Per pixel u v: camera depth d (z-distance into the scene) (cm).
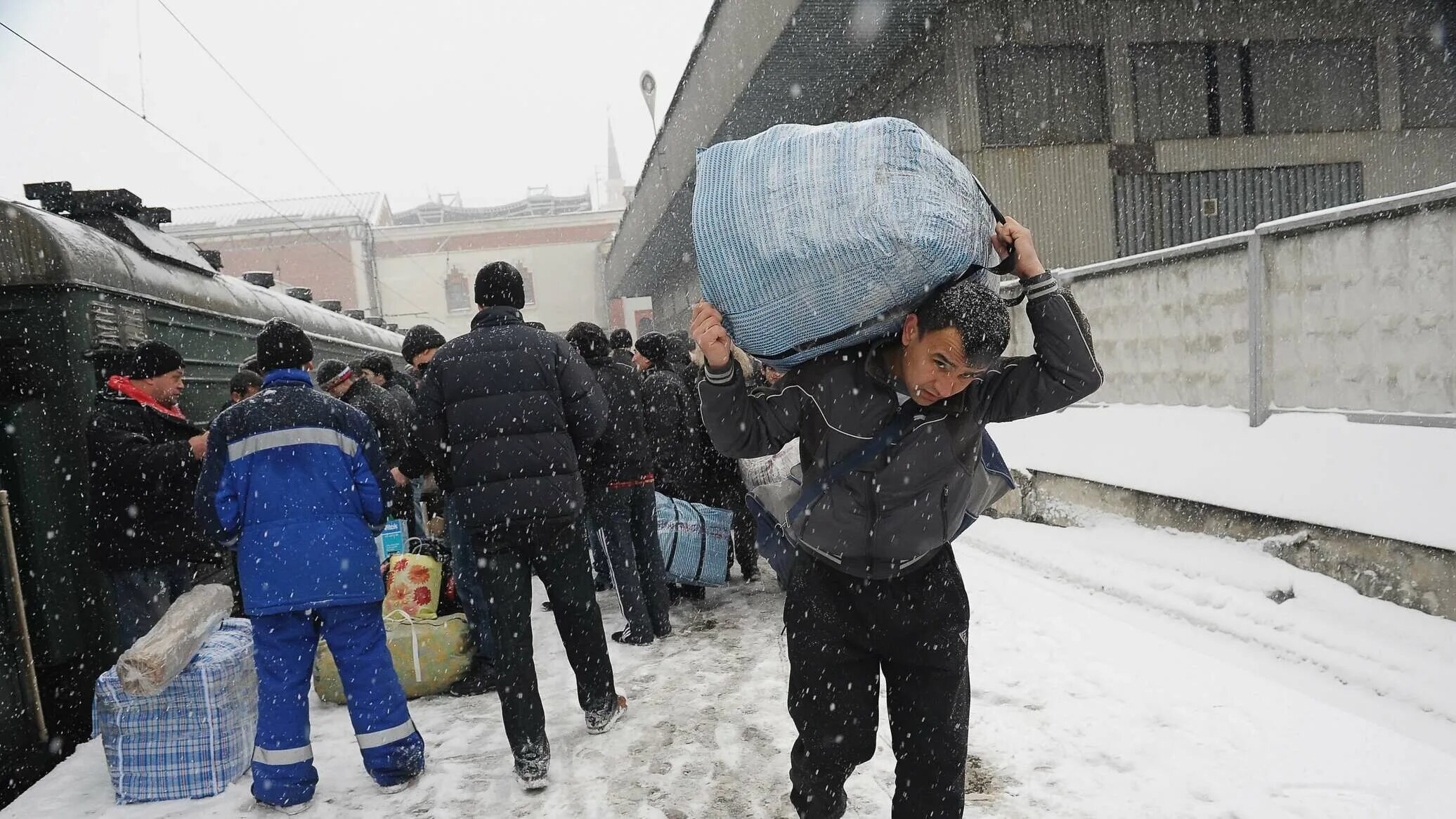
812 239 188
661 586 523
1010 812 285
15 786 420
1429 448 408
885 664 230
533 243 4994
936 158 197
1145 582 469
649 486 523
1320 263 491
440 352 355
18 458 468
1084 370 200
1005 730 340
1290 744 302
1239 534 462
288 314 870
